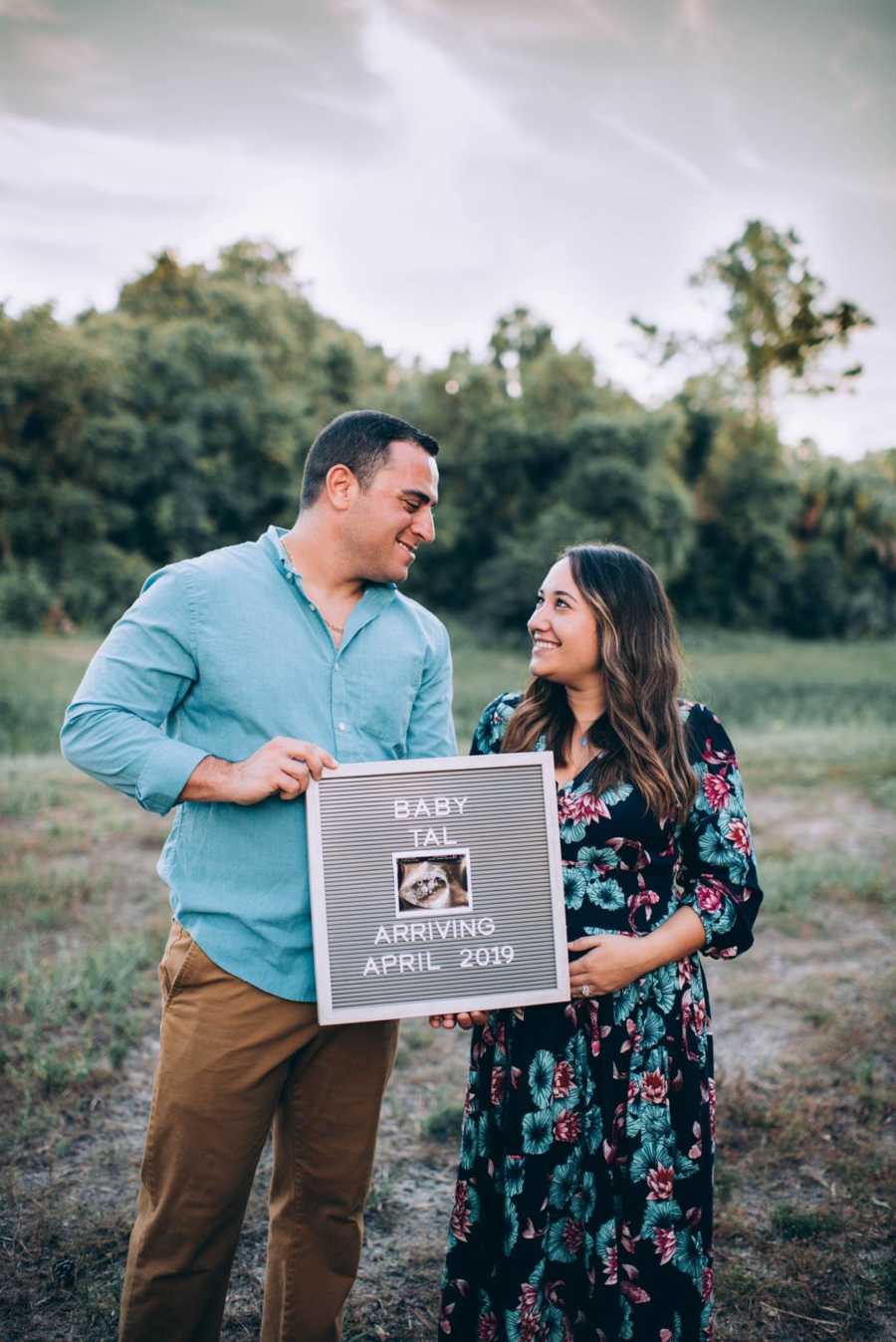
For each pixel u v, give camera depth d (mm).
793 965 5367
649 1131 2229
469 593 43219
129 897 6219
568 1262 2270
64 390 34688
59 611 30469
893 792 9234
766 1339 2740
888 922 5984
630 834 2283
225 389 39062
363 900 2152
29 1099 3754
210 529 36969
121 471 35875
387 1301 2885
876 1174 3461
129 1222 3127
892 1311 2846
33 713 15820
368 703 2291
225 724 2219
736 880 2320
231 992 2168
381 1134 3766
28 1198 3242
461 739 13555
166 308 45438
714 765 2383
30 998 4527
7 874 6457
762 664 34281
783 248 48594
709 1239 2305
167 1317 2227
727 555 48125
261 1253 3072
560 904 2207
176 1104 2170
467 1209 2373
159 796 2088
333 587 2291
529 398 43781
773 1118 3811
